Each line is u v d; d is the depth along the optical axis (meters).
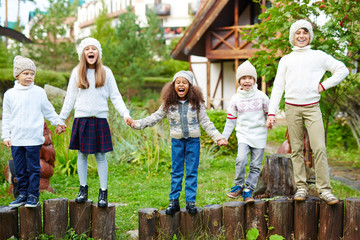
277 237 3.44
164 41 24.00
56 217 3.56
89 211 3.62
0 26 10.98
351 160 8.28
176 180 3.53
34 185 3.50
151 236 3.55
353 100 7.92
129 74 20.20
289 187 4.65
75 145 3.54
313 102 3.47
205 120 3.52
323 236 3.54
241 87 3.80
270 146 10.06
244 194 3.67
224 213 3.61
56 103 8.55
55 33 19.62
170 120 3.51
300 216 3.59
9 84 14.66
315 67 3.47
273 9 5.20
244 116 3.72
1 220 3.46
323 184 3.51
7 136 3.50
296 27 3.52
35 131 3.50
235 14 13.68
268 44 5.32
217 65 16.53
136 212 4.49
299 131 3.58
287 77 3.57
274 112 3.55
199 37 13.39
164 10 38.12
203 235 3.55
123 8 40.00
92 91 3.49
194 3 37.72
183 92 3.45
